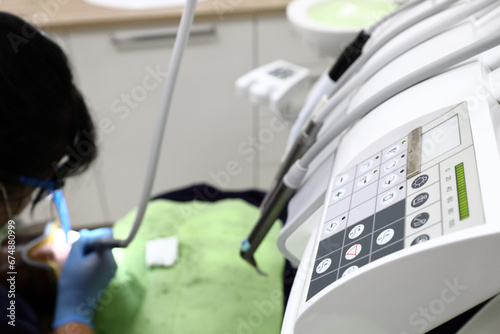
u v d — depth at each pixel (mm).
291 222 548
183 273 887
